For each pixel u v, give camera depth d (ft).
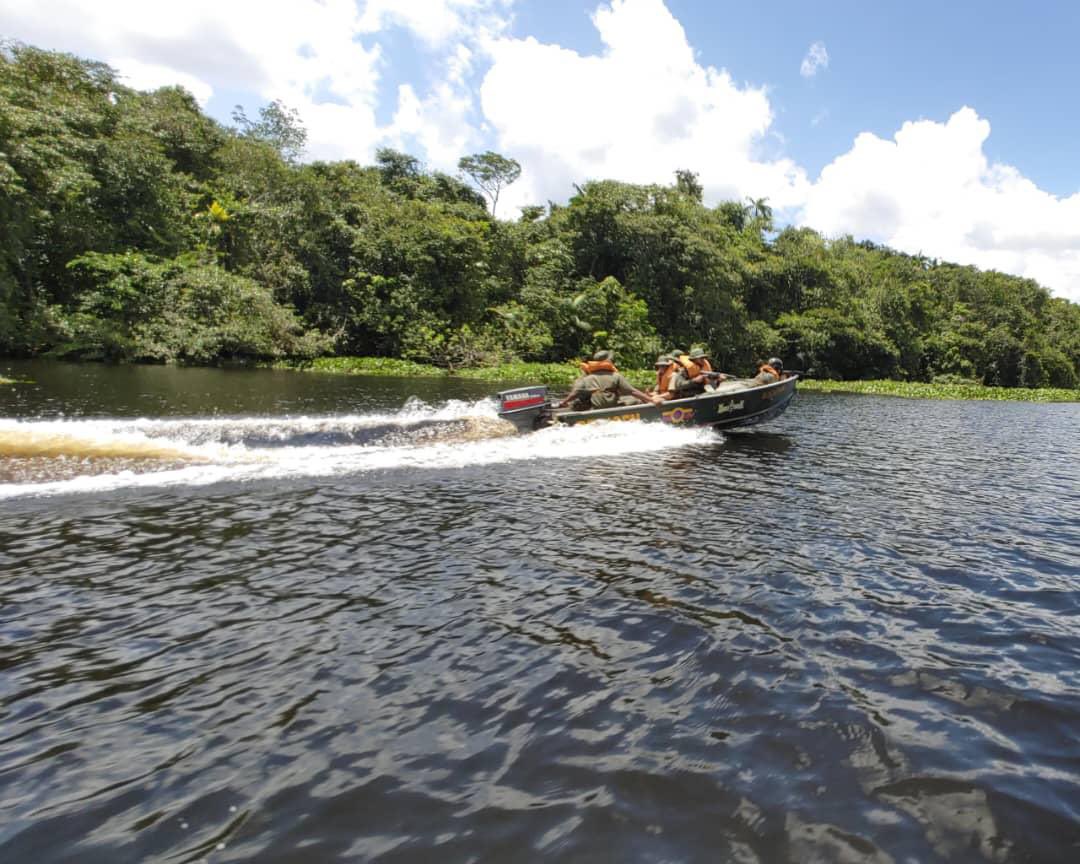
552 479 18.39
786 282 135.85
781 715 7.02
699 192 138.51
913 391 97.25
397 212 87.30
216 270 69.10
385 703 7.07
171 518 13.37
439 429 22.45
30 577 10.16
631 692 7.40
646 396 28.02
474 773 5.96
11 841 4.98
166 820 5.28
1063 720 7.07
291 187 86.22
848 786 5.93
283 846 5.05
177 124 83.10
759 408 30.78
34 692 7.07
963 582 11.27
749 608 9.85
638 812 5.51
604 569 11.32
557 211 117.08
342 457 19.57
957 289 185.88
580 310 93.30
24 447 16.34
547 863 4.95
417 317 80.18
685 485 18.38
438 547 12.22
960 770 6.18
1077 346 196.44
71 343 57.06
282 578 10.48
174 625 8.74
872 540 13.66
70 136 62.85
